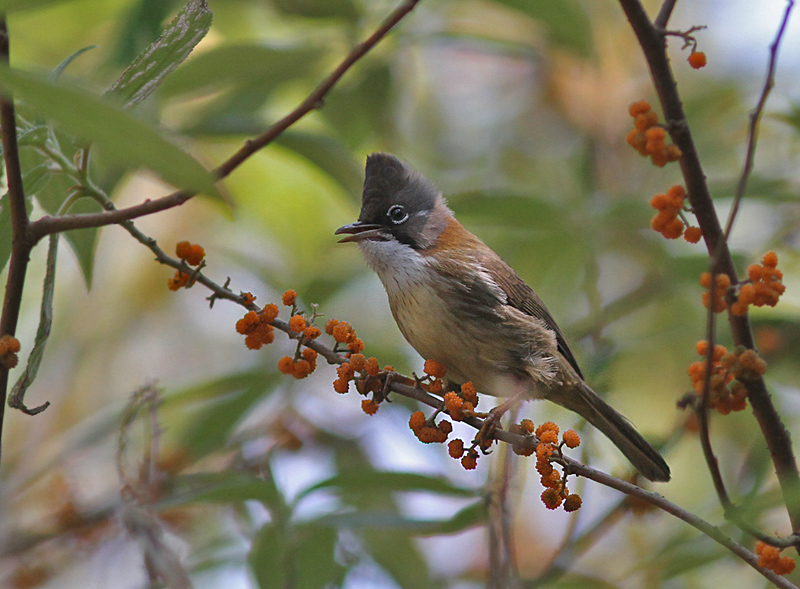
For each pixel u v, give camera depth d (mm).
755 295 6039
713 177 13547
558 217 11273
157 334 14805
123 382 14312
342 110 13188
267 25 14195
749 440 12008
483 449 6883
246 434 10969
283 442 10859
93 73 10711
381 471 8484
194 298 15109
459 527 8617
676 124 6059
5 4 3834
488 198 10914
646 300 12203
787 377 10406
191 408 12156
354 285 12312
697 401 5973
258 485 8500
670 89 6086
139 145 3562
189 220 15008
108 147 3625
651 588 10344
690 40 6035
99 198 6168
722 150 13328
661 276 12461
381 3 12266
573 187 13992
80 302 14344
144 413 9914
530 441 6559
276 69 11602
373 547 10398
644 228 12273
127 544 9969
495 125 16188
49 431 13547
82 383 14000
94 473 11914
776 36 5547
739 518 5688
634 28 6062
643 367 12422
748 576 10727
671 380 12344
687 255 11797
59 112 3580
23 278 5824
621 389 12188
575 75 15320
